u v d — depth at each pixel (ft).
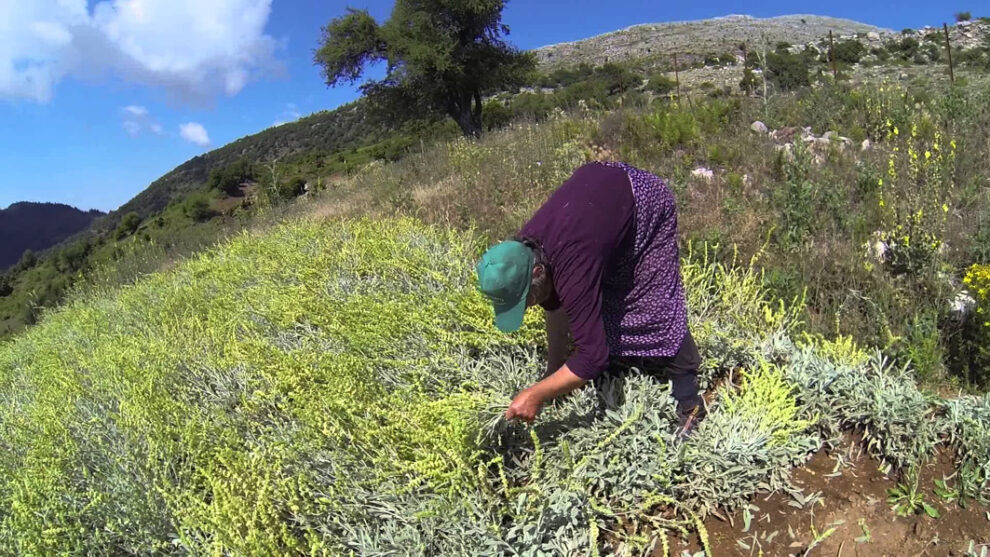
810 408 9.40
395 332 12.26
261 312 15.05
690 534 8.14
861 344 11.32
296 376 10.93
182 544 8.30
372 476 8.91
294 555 8.09
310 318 14.43
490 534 7.68
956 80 30.48
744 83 43.47
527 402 7.78
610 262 7.95
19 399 15.69
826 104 25.21
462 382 10.57
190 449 9.66
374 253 17.31
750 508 8.29
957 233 13.79
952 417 8.73
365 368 10.97
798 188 15.60
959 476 8.20
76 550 8.39
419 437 8.72
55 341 21.70
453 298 12.80
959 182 16.93
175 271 25.72
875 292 12.21
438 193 25.43
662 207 8.02
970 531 7.55
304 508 8.48
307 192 41.42
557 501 7.87
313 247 20.70
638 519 8.32
